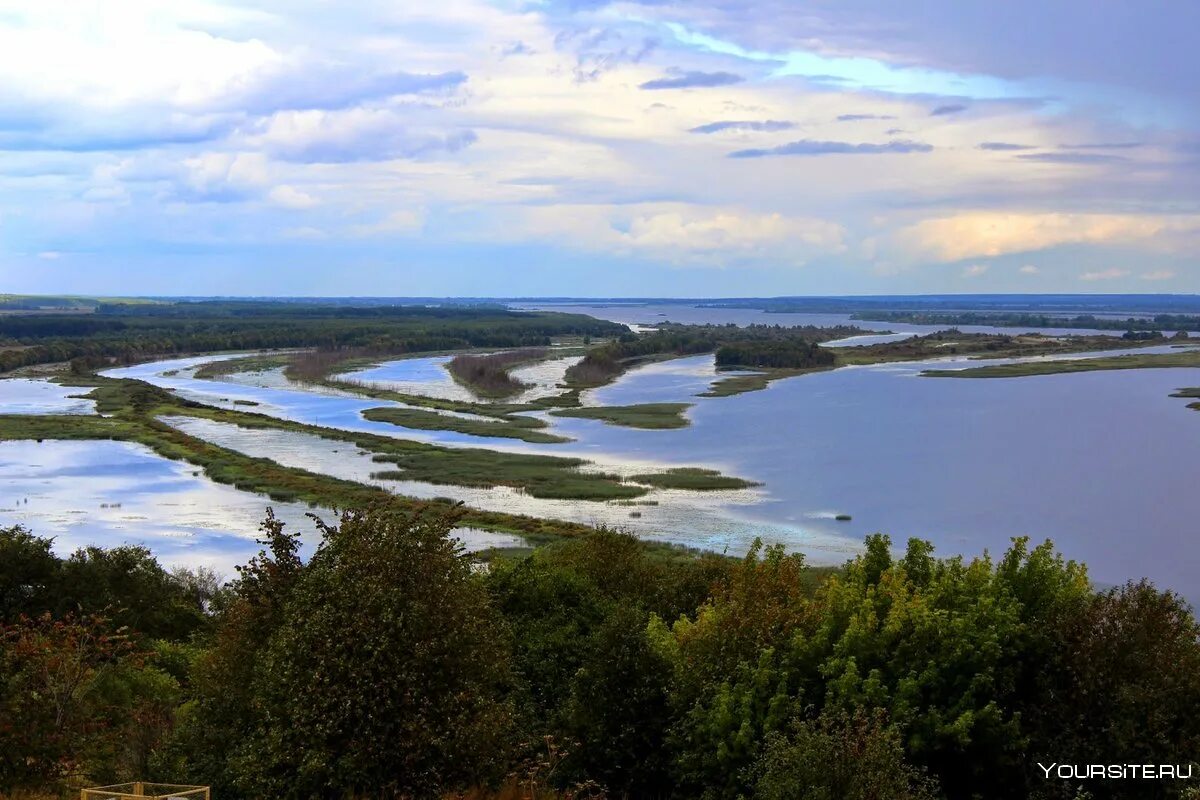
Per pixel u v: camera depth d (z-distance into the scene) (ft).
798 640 87.81
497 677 79.05
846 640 86.12
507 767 75.31
